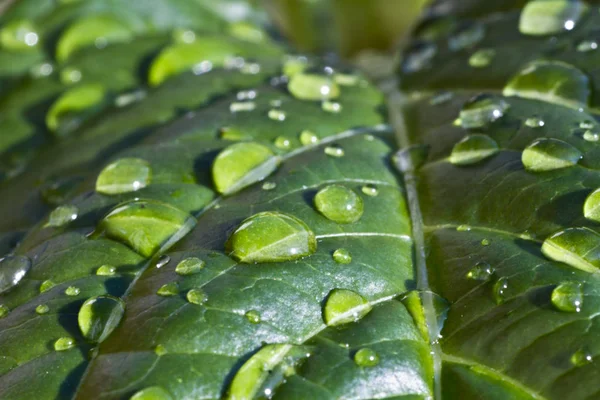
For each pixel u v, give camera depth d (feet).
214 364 0.50
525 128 0.55
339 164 0.56
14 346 0.51
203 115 0.59
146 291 0.52
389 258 0.53
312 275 0.52
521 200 0.53
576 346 0.49
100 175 0.56
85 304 0.51
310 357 0.50
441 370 0.50
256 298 0.51
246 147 0.56
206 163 0.56
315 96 0.60
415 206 0.55
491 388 0.50
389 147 0.58
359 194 0.55
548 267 0.51
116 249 0.53
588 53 0.57
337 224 0.53
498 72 0.59
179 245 0.53
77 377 0.50
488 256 0.52
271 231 0.52
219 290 0.51
